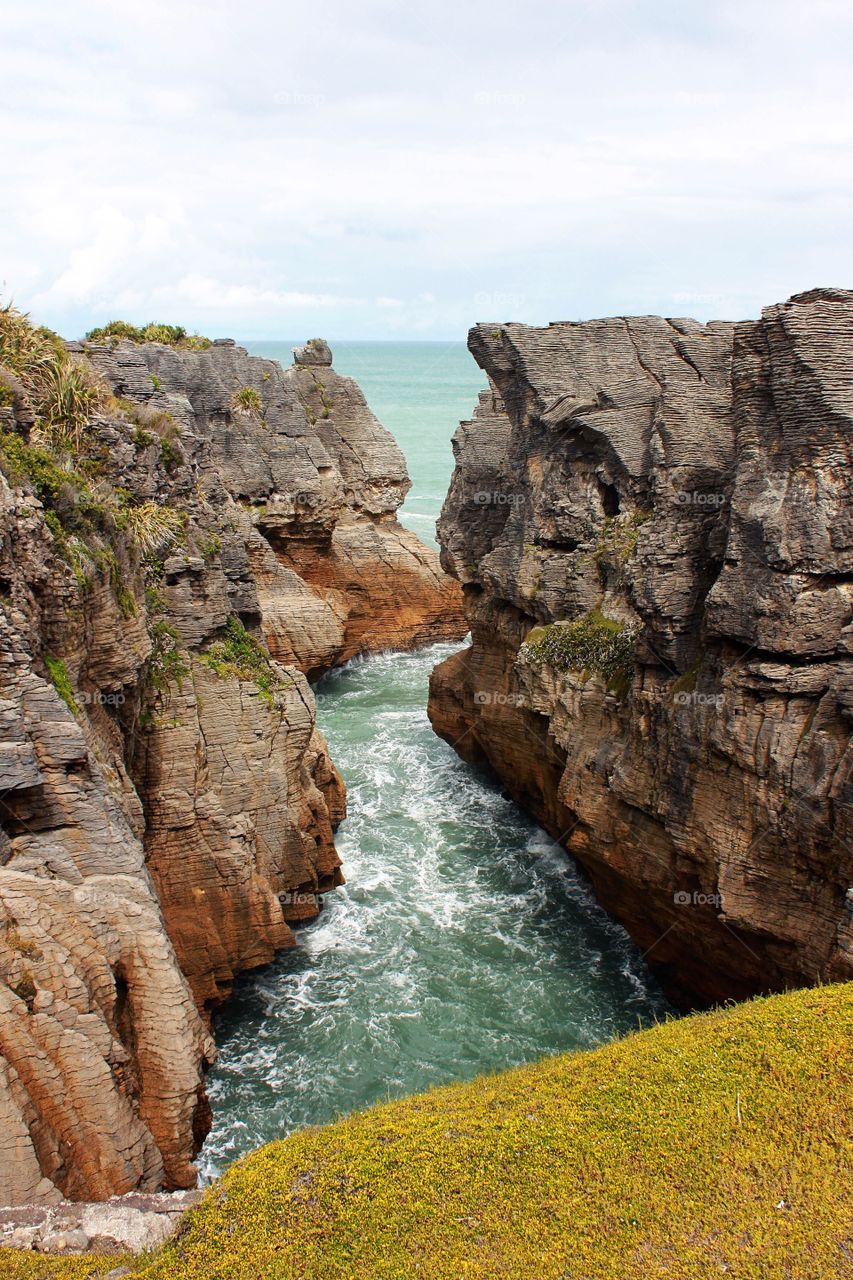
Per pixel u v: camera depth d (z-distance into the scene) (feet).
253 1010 83.87
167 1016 52.24
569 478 107.96
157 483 88.12
